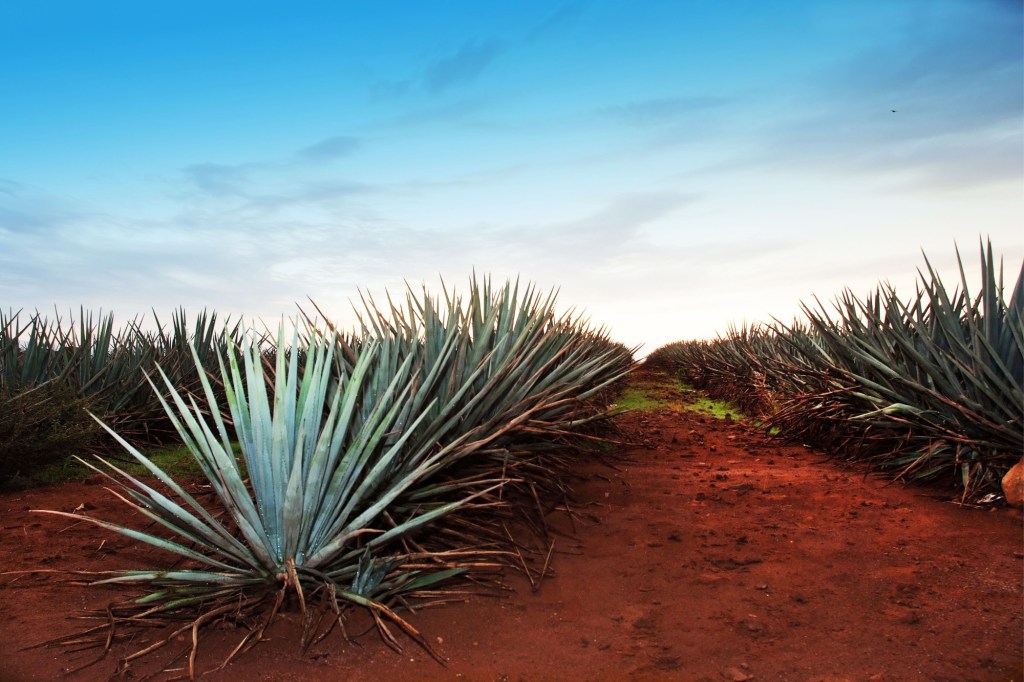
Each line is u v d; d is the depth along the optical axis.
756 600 4.25
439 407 5.57
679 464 8.08
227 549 3.94
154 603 4.00
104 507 6.23
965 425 6.51
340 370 5.73
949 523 5.40
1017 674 3.30
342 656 3.60
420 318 6.76
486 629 3.95
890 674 3.37
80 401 7.89
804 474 7.38
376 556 4.37
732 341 16.70
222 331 10.61
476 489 5.36
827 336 8.24
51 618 3.97
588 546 5.21
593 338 9.62
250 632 3.72
